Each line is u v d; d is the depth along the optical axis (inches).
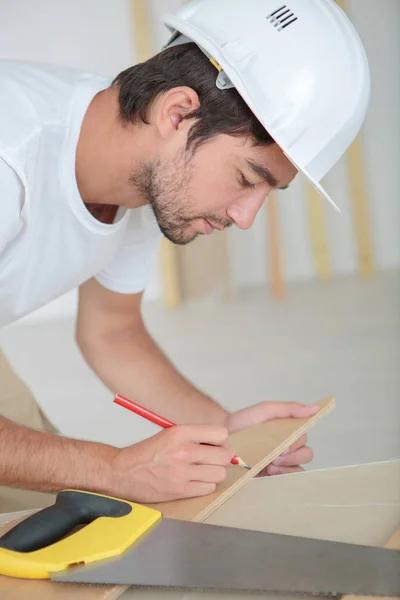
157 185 47.6
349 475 45.6
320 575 32.4
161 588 33.9
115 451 43.1
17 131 44.2
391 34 230.1
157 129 46.6
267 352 160.6
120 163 48.0
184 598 33.3
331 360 150.2
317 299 207.9
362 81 45.7
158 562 34.3
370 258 236.8
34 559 34.8
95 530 36.9
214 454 42.8
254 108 43.6
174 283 219.5
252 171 45.7
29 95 45.9
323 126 45.1
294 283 232.5
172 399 60.2
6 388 67.0
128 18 216.8
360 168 233.5
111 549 35.2
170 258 218.5
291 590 31.5
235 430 55.1
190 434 42.8
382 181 235.3
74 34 217.5
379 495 42.9
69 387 148.5
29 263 50.1
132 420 127.5
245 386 139.0
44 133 45.5
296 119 44.5
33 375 158.9
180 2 216.4
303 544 35.2
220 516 41.6
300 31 45.0
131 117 47.0
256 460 46.6
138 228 58.0
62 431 123.0
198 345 171.8
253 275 233.9
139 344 62.2
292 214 235.3
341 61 45.1
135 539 36.4
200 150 45.8
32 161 45.0
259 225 230.4
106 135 47.8
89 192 50.1
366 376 138.7
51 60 218.7
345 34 45.8
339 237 237.0
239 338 174.7
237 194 46.9
